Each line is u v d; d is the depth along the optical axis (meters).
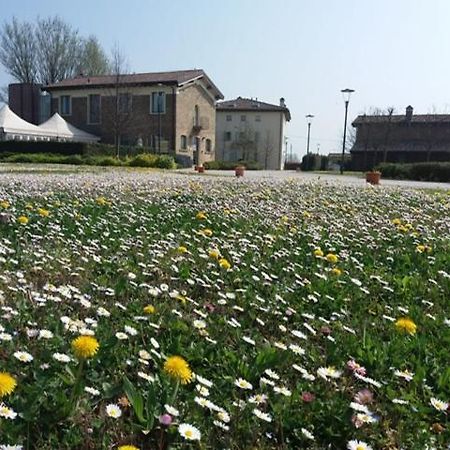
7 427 1.57
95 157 30.44
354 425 1.83
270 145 60.19
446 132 49.47
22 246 4.20
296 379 2.23
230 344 2.59
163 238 4.97
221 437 1.73
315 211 7.91
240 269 3.97
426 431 1.87
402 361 2.46
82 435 1.66
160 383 1.92
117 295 3.19
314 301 3.35
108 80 44.88
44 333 2.22
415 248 5.22
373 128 51.22
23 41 54.88
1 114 35.44
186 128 43.53
